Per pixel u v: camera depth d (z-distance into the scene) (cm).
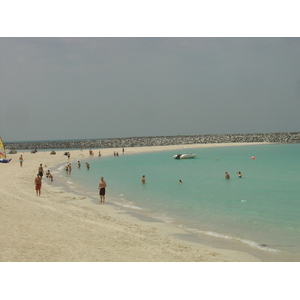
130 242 1123
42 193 2250
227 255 1089
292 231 1435
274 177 3416
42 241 1025
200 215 1755
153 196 2345
